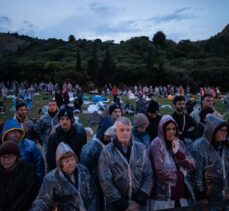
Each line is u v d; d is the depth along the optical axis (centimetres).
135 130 570
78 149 554
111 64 7212
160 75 6600
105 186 423
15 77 7356
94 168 482
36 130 745
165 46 10625
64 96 2483
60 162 398
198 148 474
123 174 425
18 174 405
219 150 478
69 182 399
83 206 402
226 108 2609
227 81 6719
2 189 392
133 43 10588
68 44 11812
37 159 517
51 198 395
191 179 473
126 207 415
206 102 641
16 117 710
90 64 6956
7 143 396
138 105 1673
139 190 434
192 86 6125
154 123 661
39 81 7212
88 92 5603
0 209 390
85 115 2212
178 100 642
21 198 398
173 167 450
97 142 495
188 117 648
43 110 2138
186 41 10975
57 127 562
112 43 11356
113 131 484
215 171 467
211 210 351
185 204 450
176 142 462
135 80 6975
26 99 2675
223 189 471
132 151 434
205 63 8375
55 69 7219
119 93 4834
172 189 446
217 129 460
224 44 10912
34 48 12362
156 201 454
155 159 459
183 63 8481
